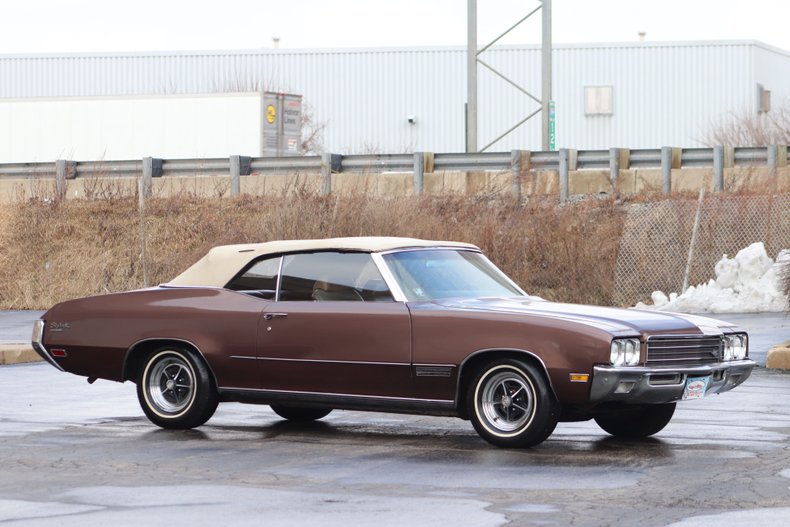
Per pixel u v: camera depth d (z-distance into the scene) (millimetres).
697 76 75375
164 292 15102
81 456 12992
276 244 14734
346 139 79188
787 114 66500
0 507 10266
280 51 80125
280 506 10258
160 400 15133
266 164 42281
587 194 37969
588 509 10031
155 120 49969
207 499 10570
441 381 13328
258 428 15273
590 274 34469
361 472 11898
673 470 11852
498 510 10031
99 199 43000
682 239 34656
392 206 36469
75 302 15609
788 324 27859
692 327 13453
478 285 14398
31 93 83062
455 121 78188
